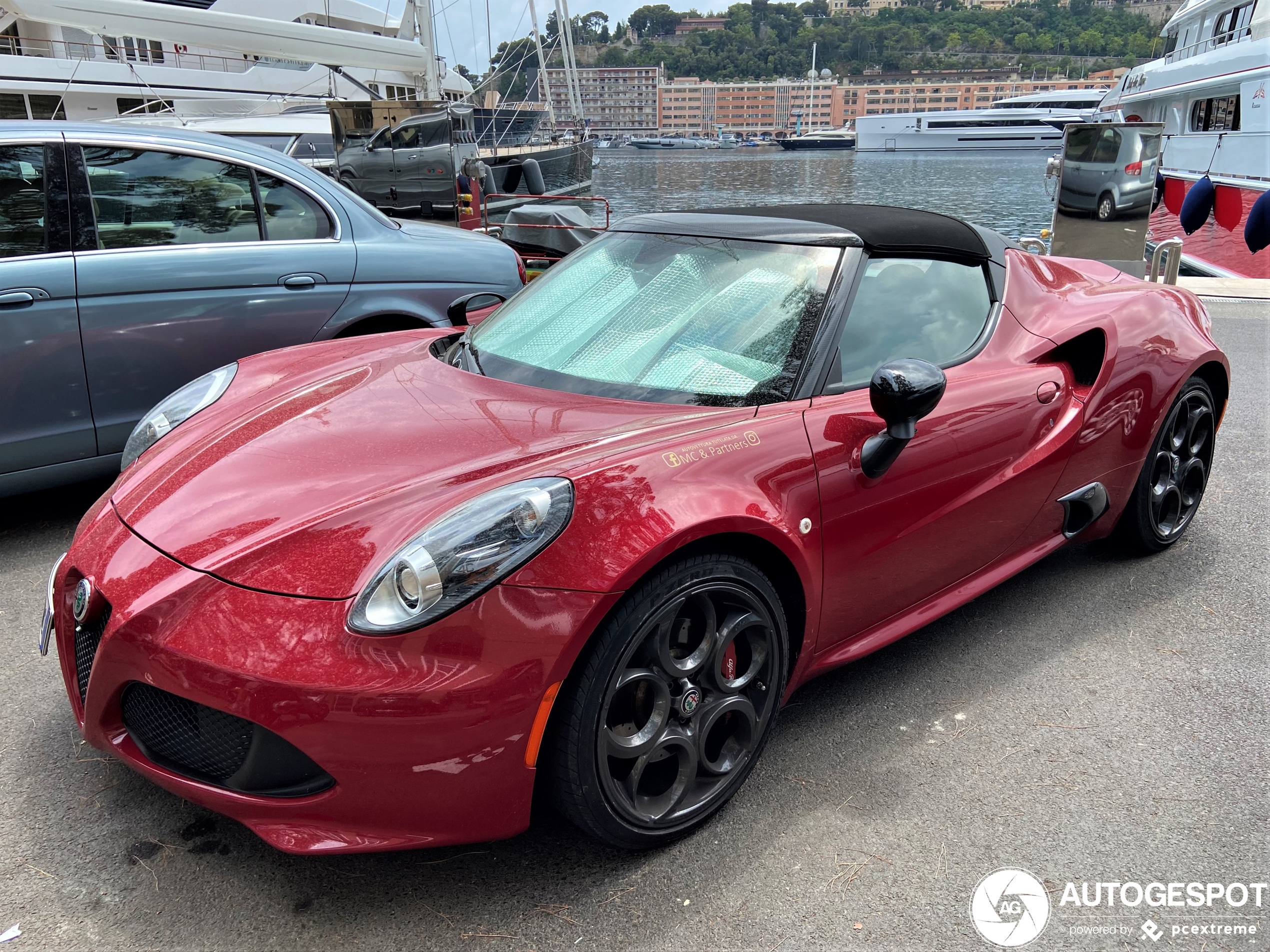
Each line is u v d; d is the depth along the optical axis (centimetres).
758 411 207
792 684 219
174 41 1258
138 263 356
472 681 157
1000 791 210
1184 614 291
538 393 225
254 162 391
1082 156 934
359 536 169
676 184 4616
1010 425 246
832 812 203
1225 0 1731
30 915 174
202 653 159
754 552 197
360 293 409
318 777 162
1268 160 1452
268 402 237
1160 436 303
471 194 1162
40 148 340
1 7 1094
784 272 238
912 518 227
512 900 178
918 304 246
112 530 191
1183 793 208
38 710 240
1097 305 291
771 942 168
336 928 171
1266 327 730
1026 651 271
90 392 350
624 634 169
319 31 1405
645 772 194
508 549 162
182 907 176
